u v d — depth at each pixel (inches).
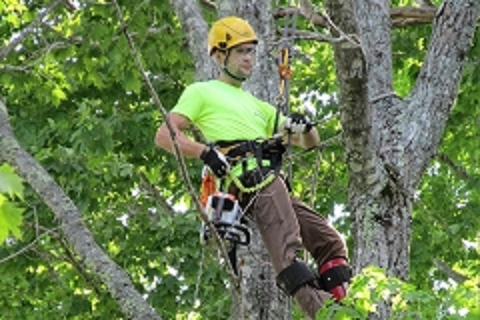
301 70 1034.1
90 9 828.6
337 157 942.4
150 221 978.1
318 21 722.2
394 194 472.7
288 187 444.5
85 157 928.9
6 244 940.6
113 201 970.7
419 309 405.4
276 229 425.1
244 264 486.6
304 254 445.1
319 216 445.1
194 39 573.3
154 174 986.1
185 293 963.3
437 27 514.0
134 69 864.9
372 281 405.1
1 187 299.6
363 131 444.5
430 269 1013.2
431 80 505.4
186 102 444.1
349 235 980.6
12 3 900.0
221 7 553.9
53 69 914.7
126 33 368.2
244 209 431.2
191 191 387.2
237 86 457.1
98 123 892.6
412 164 487.2
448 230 1011.3
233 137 440.5
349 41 422.9
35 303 1014.4
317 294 423.8
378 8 542.9
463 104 957.8
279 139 437.1
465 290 402.6
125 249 977.5
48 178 534.0
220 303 913.5
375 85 518.6
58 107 983.0
